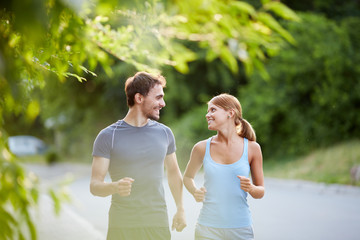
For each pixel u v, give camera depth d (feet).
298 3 98.02
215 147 14.64
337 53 77.10
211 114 14.56
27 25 3.64
